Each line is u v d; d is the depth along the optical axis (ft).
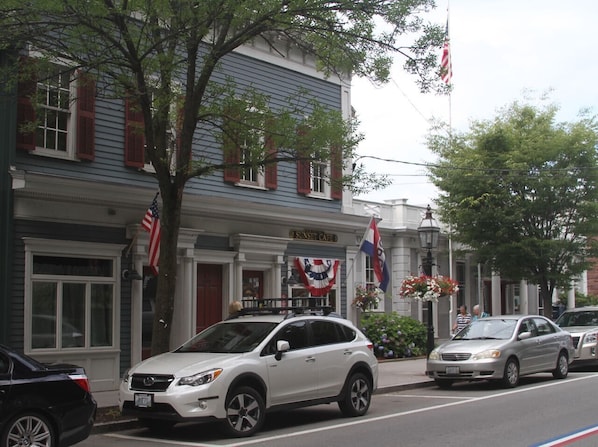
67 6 38.45
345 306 70.18
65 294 48.47
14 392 27.43
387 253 95.20
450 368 54.08
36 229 46.70
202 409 33.45
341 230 69.67
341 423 39.19
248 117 44.55
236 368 34.83
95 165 50.49
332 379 39.93
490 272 91.15
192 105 42.63
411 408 44.78
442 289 62.69
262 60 63.36
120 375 50.57
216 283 59.26
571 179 78.38
